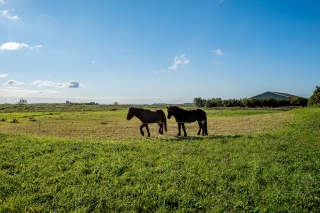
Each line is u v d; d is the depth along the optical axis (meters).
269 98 60.94
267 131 15.22
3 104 83.38
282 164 7.36
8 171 6.93
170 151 9.12
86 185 5.91
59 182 6.09
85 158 8.22
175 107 14.75
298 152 8.73
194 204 4.87
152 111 15.34
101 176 6.48
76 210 4.70
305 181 5.80
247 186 5.72
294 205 4.74
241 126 20.20
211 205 4.84
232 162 7.58
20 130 18.84
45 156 8.39
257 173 6.59
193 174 6.43
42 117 32.66
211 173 6.54
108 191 5.48
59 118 31.12
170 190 5.48
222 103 68.00
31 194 5.46
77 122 25.80
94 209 4.79
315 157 8.03
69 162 7.71
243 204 4.82
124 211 4.64
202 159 7.98
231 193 5.36
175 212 4.61
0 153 8.62
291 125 16.17
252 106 61.38
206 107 63.06
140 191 5.46
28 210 4.79
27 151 8.96
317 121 16.58
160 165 7.29
